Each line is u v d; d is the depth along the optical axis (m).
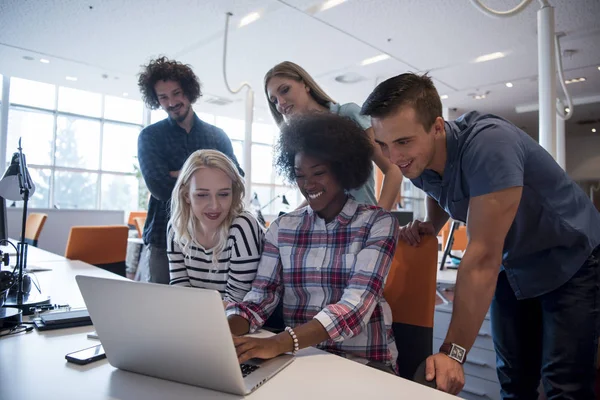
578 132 9.91
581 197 1.25
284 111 1.77
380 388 0.69
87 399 0.64
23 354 0.85
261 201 10.30
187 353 0.66
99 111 8.55
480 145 1.01
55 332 1.01
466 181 1.09
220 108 8.07
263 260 1.14
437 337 2.10
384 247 1.00
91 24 4.41
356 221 1.05
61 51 5.21
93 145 8.55
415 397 0.65
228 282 1.21
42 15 4.21
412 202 9.44
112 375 0.74
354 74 5.93
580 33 4.39
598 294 1.23
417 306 1.06
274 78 1.74
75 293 1.47
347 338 0.91
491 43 4.73
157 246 1.91
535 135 9.75
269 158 1.32
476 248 0.95
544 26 2.39
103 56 5.37
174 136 2.00
